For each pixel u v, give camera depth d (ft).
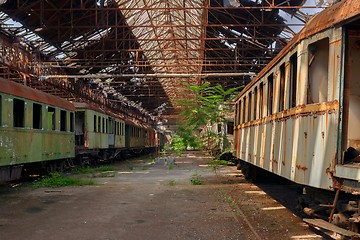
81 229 23.25
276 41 75.46
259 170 47.24
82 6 61.62
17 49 65.16
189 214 27.89
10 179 39.60
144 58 94.68
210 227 23.79
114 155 96.73
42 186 44.52
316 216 19.86
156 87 138.10
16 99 40.24
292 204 32.27
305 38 20.58
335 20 17.94
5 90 37.01
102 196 36.76
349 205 16.90
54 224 24.59
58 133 54.03
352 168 16.08
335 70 17.88
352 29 17.76
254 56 91.40
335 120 17.54
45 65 76.13
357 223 16.53
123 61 98.48
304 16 62.59
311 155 19.47
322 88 19.80
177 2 72.33
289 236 21.66
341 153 17.31
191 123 45.62
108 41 80.43
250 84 40.96
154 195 37.40
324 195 19.74
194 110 44.75
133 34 81.87
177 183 47.83
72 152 61.21
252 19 71.87
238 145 51.03
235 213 28.25
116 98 138.31
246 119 43.78
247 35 80.43
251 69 98.68
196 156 130.93
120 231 22.75
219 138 54.80
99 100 116.57
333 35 18.20
